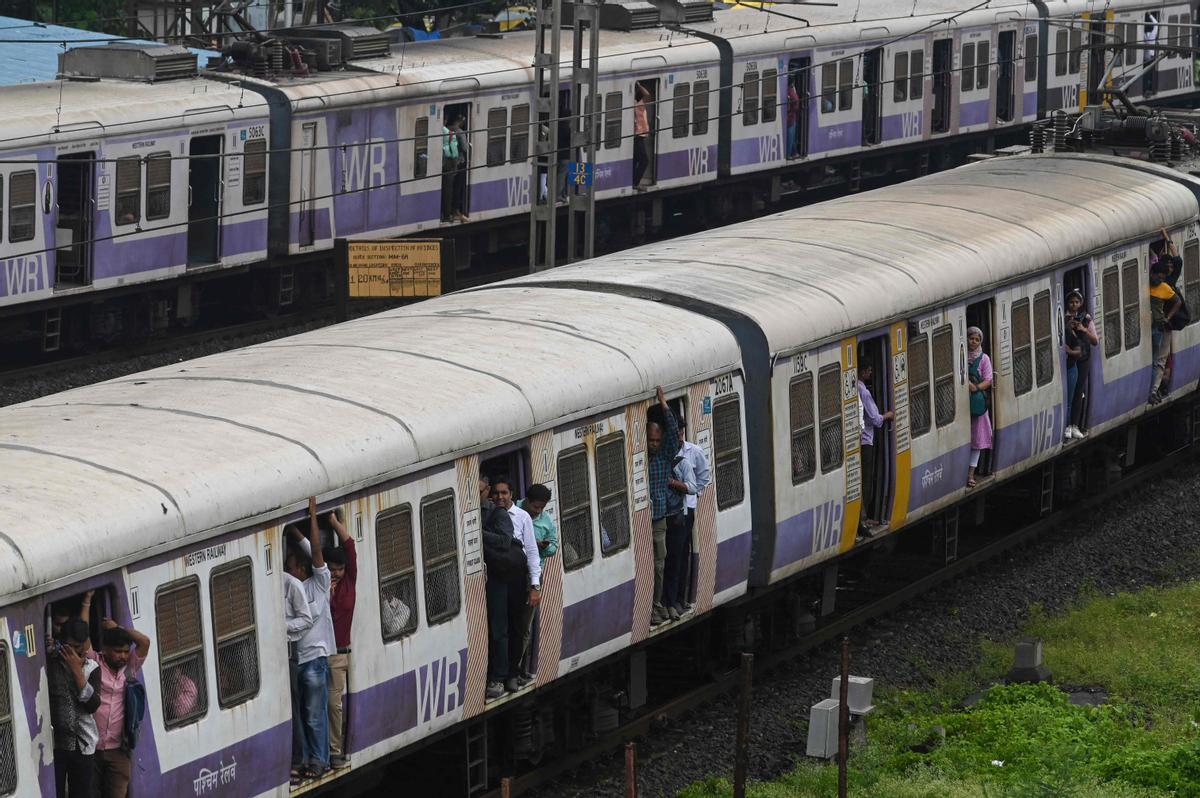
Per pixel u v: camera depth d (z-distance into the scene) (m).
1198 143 76.69
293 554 33.31
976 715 43.81
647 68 98.00
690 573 43.91
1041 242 58.69
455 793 38.69
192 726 30.88
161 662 30.30
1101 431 63.59
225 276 81.44
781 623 49.12
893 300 50.66
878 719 44.25
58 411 34.62
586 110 94.50
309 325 84.50
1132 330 64.94
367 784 37.12
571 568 39.66
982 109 126.00
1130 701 46.72
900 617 52.75
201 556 30.98
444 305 46.00
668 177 101.06
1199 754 40.16
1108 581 57.59
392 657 35.12
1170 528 63.12
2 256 69.38
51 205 71.38
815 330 47.09
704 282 47.84
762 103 106.88
